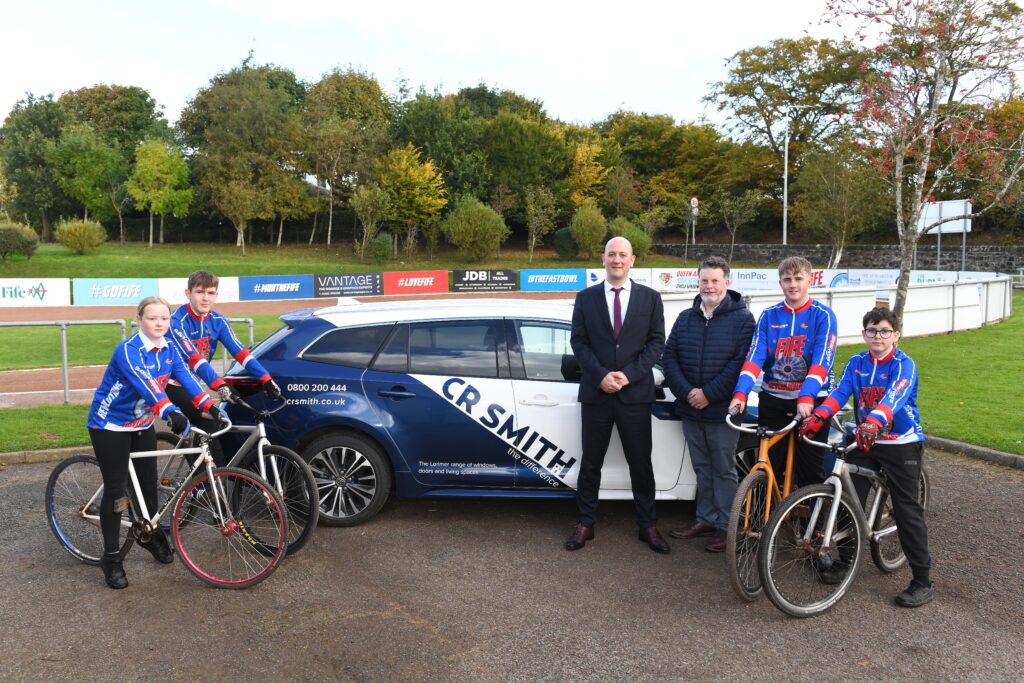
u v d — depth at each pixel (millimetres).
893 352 4113
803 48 48062
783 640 3666
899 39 11484
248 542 4445
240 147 50469
